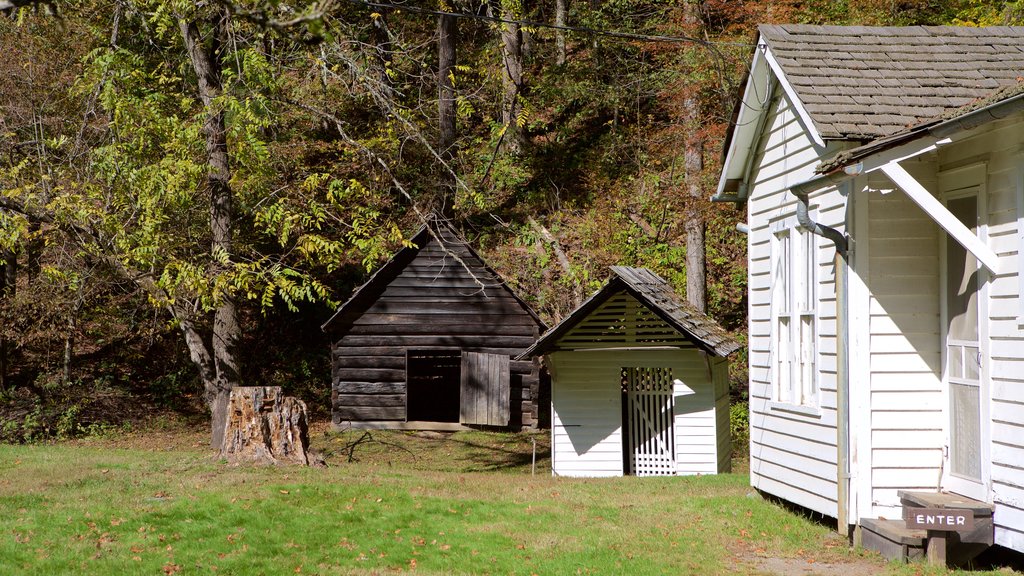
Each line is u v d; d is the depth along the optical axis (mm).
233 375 17047
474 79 28984
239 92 15406
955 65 9781
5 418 22391
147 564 8305
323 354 27234
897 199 8719
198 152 16297
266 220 15711
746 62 20172
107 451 16062
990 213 7773
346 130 20500
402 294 23250
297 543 9164
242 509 10266
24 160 15648
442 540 9438
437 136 24891
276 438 13570
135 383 25875
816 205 9586
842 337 8805
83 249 15477
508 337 23156
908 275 8711
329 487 11555
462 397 23141
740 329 25344
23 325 23344
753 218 11688
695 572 8164
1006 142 7535
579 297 25203
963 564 8000
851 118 8742
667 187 26875
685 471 16781
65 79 18109
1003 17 19594
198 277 14617
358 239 16203
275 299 28109
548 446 21297
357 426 23047
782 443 10641
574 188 29172
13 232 14445
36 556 8445
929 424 8633
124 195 14930
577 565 8430
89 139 17375
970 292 8133
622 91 29953
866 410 8656
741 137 11375
